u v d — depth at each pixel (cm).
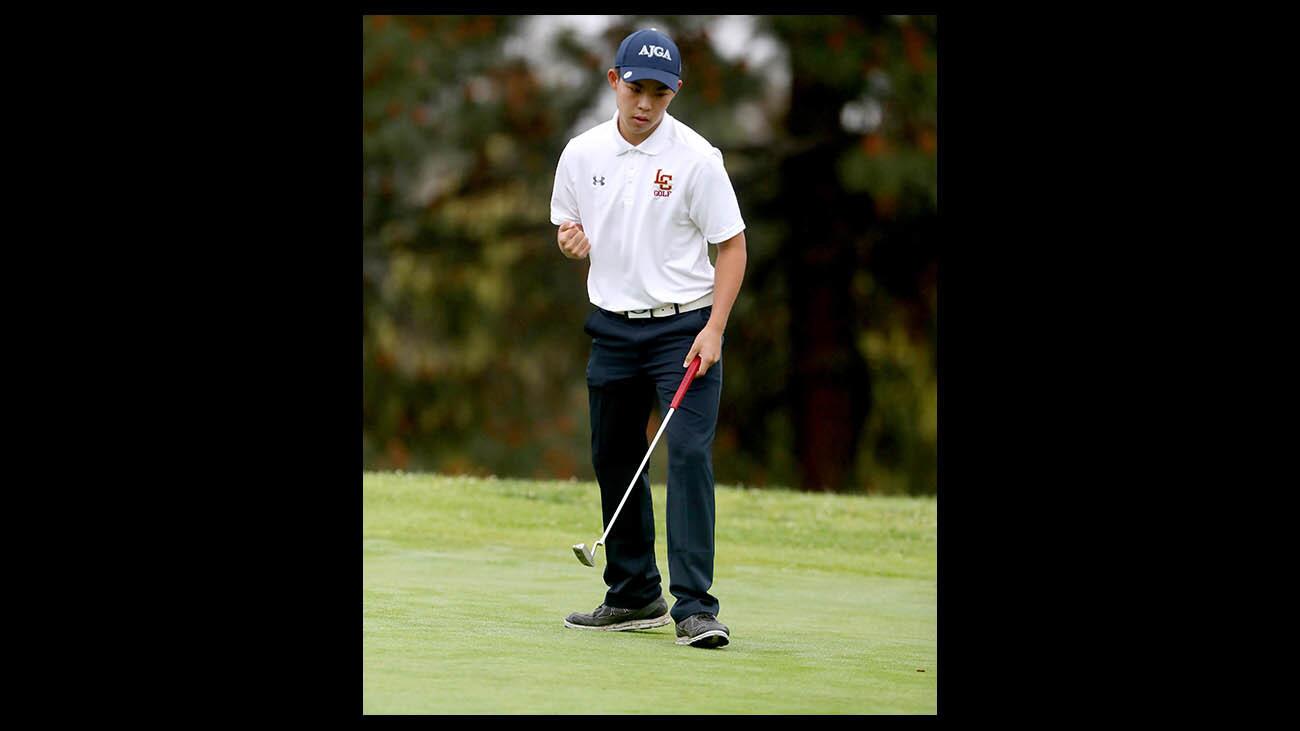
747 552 2281
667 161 1608
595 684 1373
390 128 4775
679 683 1392
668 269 1625
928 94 4406
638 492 1683
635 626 1691
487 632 1627
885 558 2267
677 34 4694
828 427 4762
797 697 1352
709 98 4622
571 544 2302
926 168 4369
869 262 4653
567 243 1642
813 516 2545
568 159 1653
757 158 4653
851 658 1546
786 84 4684
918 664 1520
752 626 1744
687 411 1608
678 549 1605
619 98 1605
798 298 4738
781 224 4684
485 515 2486
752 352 4812
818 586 2052
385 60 4819
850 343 4738
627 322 1645
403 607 1766
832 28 4453
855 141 4553
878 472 4772
